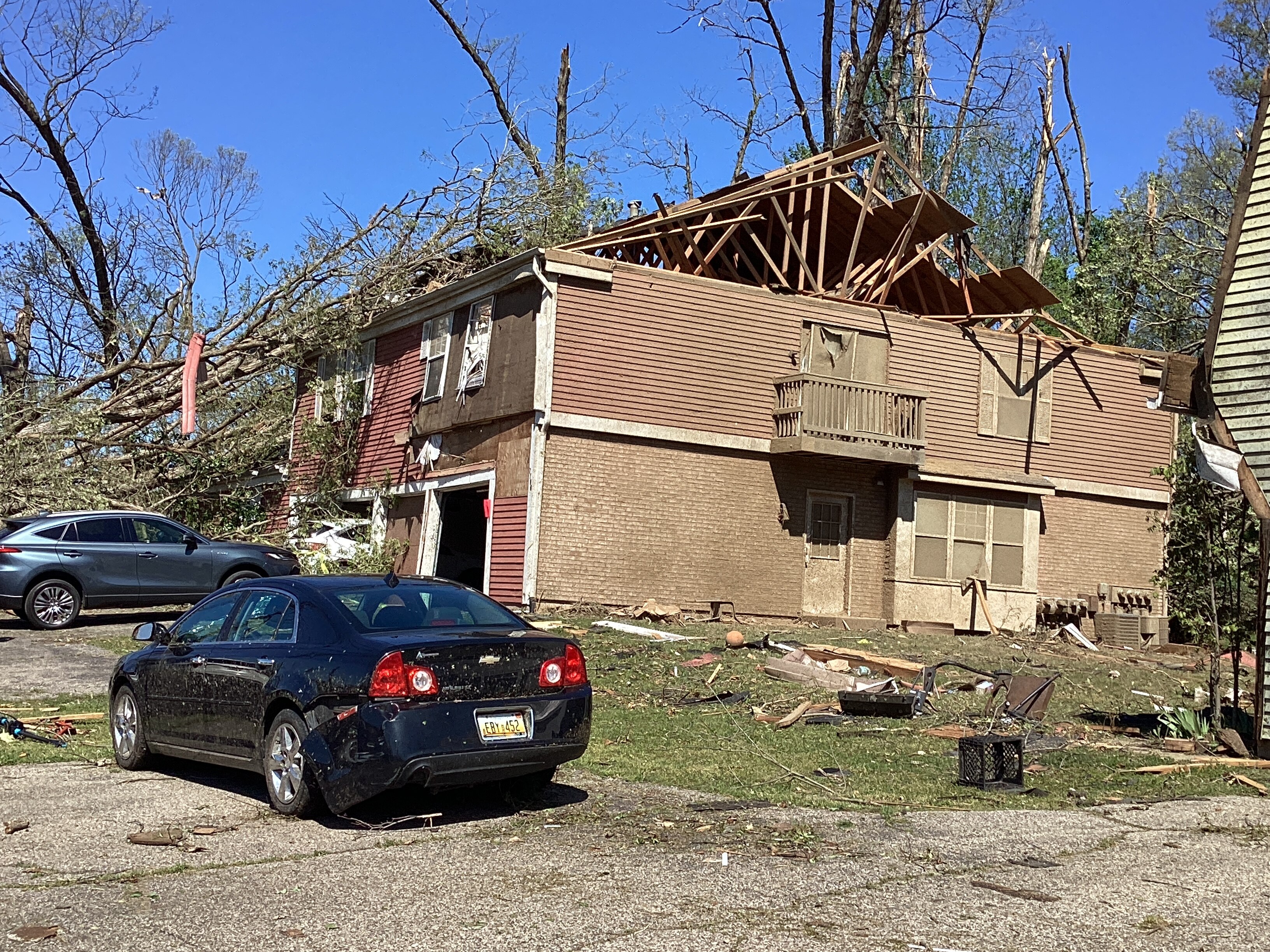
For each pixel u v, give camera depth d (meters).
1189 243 34.19
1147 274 34.66
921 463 22.88
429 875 5.95
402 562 24.42
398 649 7.03
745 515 21.84
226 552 19.14
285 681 7.41
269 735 7.58
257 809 7.60
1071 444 25.36
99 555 18.02
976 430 24.27
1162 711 13.23
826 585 22.75
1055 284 42.78
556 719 7.46
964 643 19.69
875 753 10.17
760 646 16.41
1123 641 23.88
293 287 26.97
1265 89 11.76
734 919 5.21
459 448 22.86
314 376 29.86
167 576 18.52
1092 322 35.66
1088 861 6.46
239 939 4.93
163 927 5.09
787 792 8.31
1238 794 8.78
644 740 10.57
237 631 8.30
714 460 21.62
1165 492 26.39
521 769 7.35
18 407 24.03
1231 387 11.52
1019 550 24.42
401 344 25.84
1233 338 11.55
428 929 5.07
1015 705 12.74
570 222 29.34
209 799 7.91
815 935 5.01
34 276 32.88
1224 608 20.61
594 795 8.07
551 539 20.09
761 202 23.91
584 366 20.53
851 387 22.11
